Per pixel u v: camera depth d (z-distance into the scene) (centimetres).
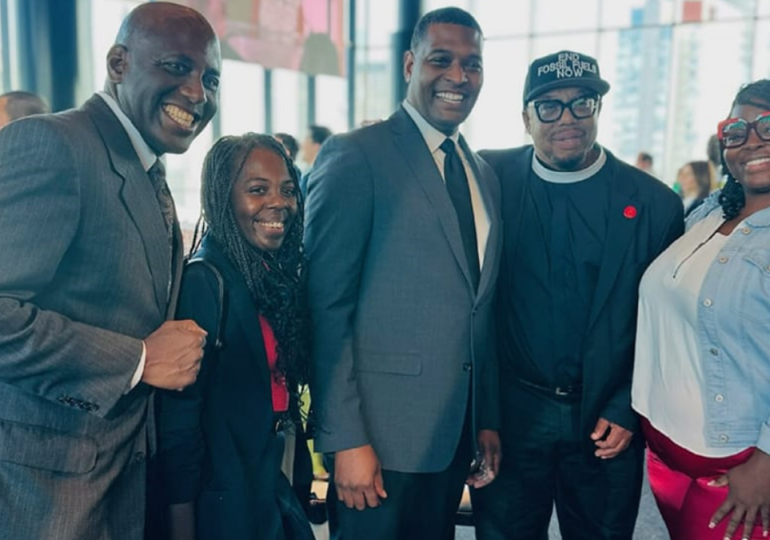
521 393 190
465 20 158
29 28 526
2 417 114
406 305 154
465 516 240
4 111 315
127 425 125
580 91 173
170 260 130
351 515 161
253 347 135
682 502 165
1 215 106
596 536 191
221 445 135
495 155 200
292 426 152
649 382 171
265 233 137
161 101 122
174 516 131
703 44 800
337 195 149
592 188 182
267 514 139
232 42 671
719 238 159
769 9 766
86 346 110
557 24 853
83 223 113
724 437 152
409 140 158
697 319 156
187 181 366
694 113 810
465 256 156
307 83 781
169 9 124
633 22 823
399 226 153
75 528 115
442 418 157
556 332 183
